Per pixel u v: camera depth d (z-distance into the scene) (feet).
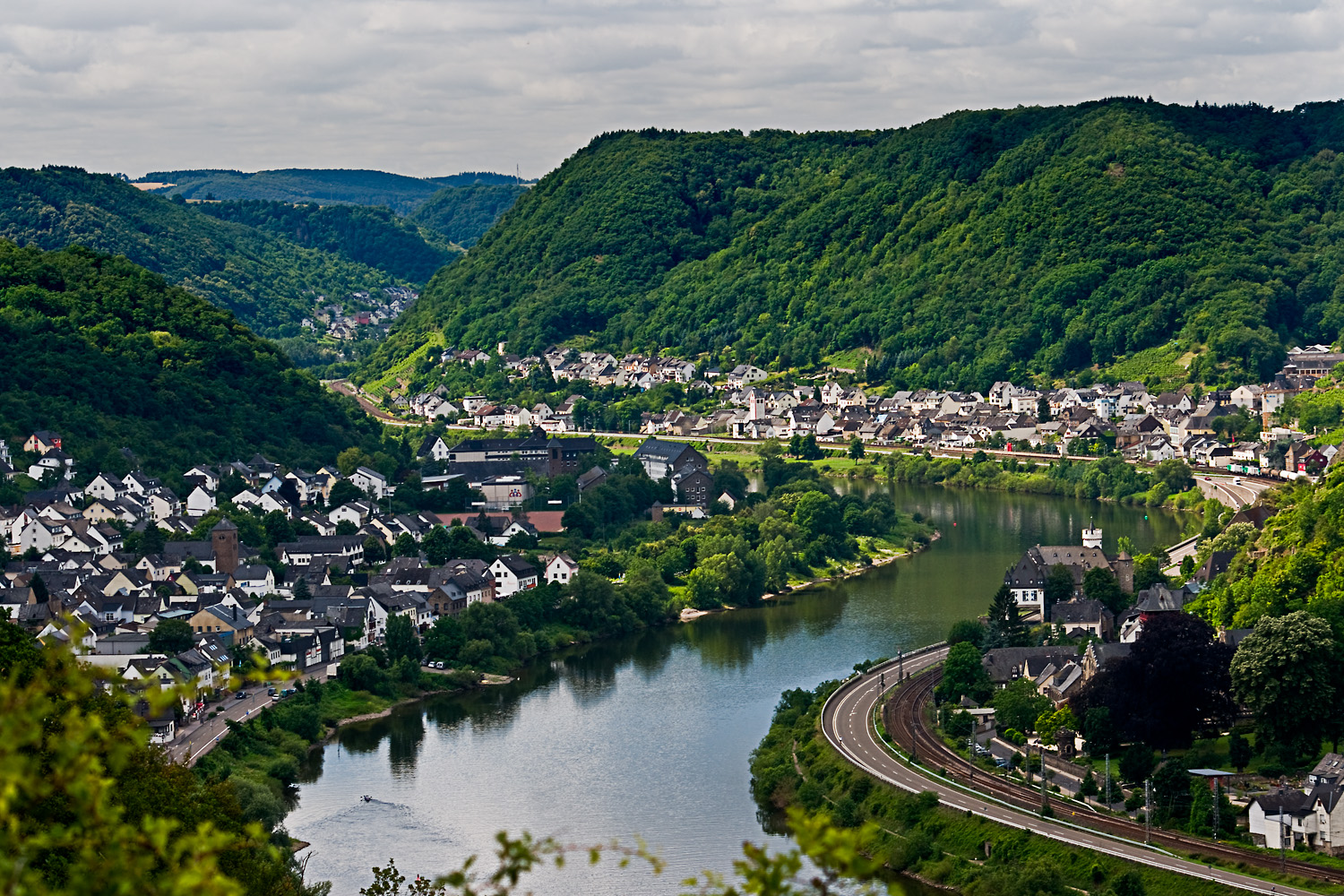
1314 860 611.06
